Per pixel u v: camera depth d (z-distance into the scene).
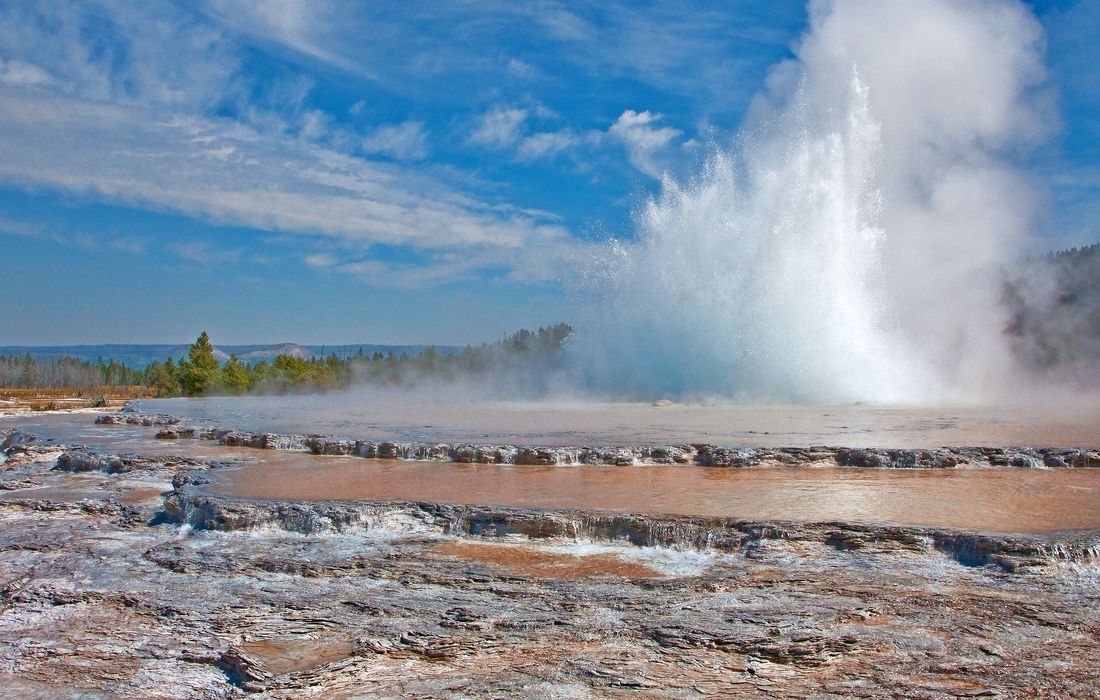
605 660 8.03
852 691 7.32
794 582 9.73
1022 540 10.03
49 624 9.48
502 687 7.62
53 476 17.48
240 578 10.62
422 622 9.05
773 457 16.03
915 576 9.76
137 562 11.40
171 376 64.69
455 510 12.42
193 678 8.24
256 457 18.48
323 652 8.53
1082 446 16.41
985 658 7.77
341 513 12.48
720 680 7.60
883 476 14.79
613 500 12.93
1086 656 7.74
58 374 114.75
